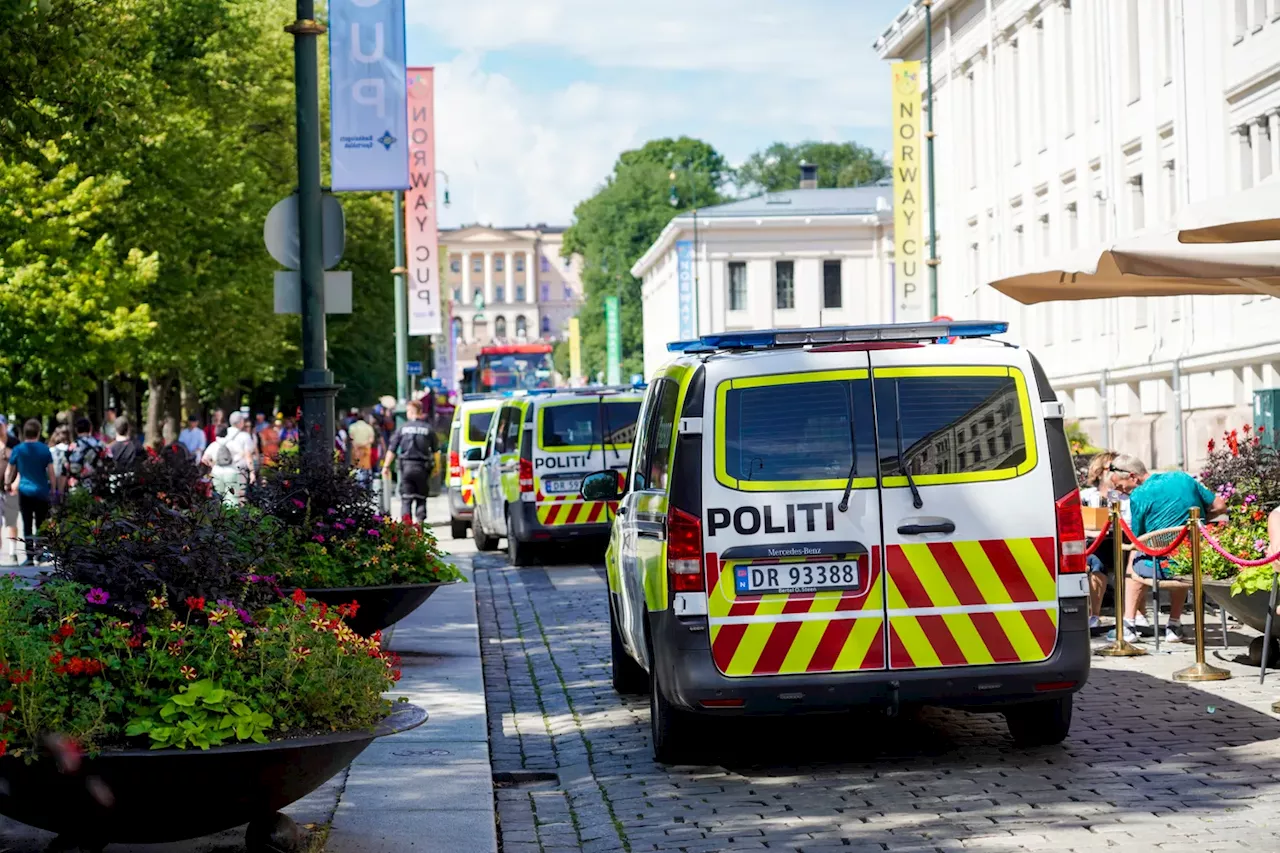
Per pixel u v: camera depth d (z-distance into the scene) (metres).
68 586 6.98
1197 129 37.16
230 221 45.91
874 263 98.69
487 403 32.19
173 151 41.56
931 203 40.41
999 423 9.51
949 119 58.12
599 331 130.12
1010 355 9.59
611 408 24.73
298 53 14.95
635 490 11.13
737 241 98.94
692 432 9.44
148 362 45.75
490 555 27.86
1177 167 38.22
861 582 9.34
